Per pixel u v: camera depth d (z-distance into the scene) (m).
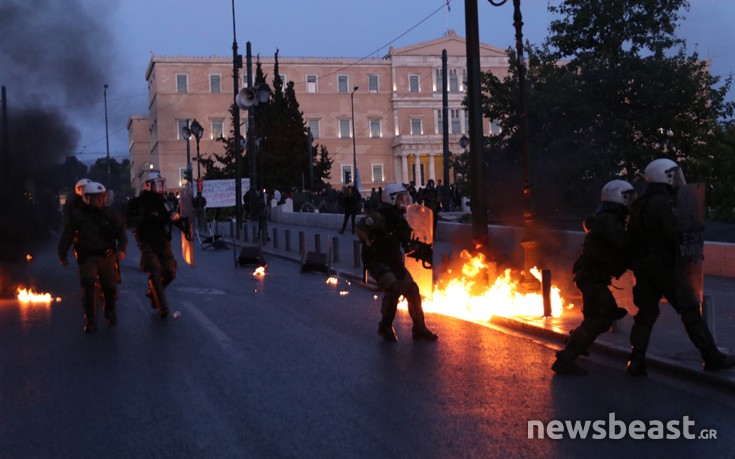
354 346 9.01
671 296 7.14
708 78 22.56
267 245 26.66
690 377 7.18
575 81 22.39
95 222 10.30
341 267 18.14
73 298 13.84
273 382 7.27
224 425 5.92
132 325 10.71
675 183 7.24
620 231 7.27
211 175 57.69
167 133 85.38
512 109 24.45
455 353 8.51
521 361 8.03
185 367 7.97
